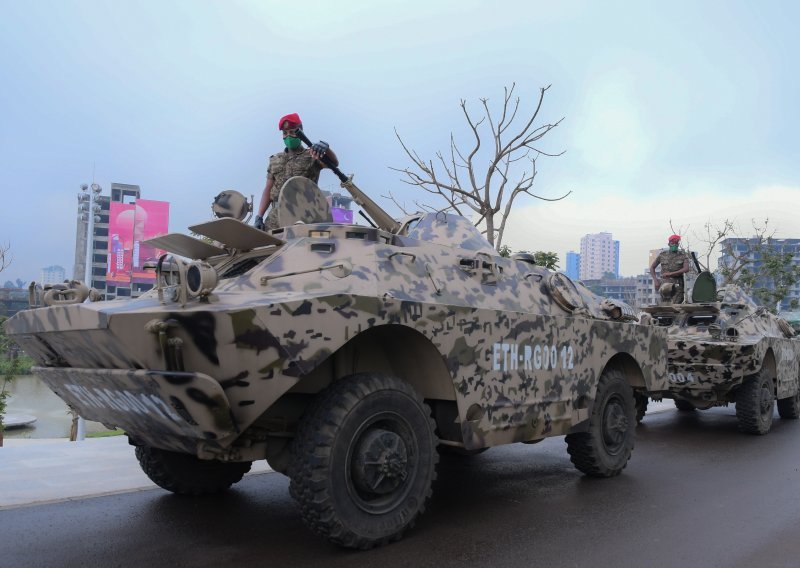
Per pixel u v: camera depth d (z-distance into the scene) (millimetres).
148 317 3729
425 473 4738
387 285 4703
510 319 5500
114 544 4559
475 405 5145
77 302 4953
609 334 6844
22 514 5242
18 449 7895
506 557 4352
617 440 6898
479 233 6609
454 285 5297
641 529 5008
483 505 5691
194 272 3906
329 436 4211
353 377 4492
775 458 8148
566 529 4988
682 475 7043
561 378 6102
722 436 10055
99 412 4801
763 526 5125
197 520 5133
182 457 5703
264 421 4492
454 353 4949
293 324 3967
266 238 5031
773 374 11352
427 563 4223
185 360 3816
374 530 4422
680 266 13445
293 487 4246
